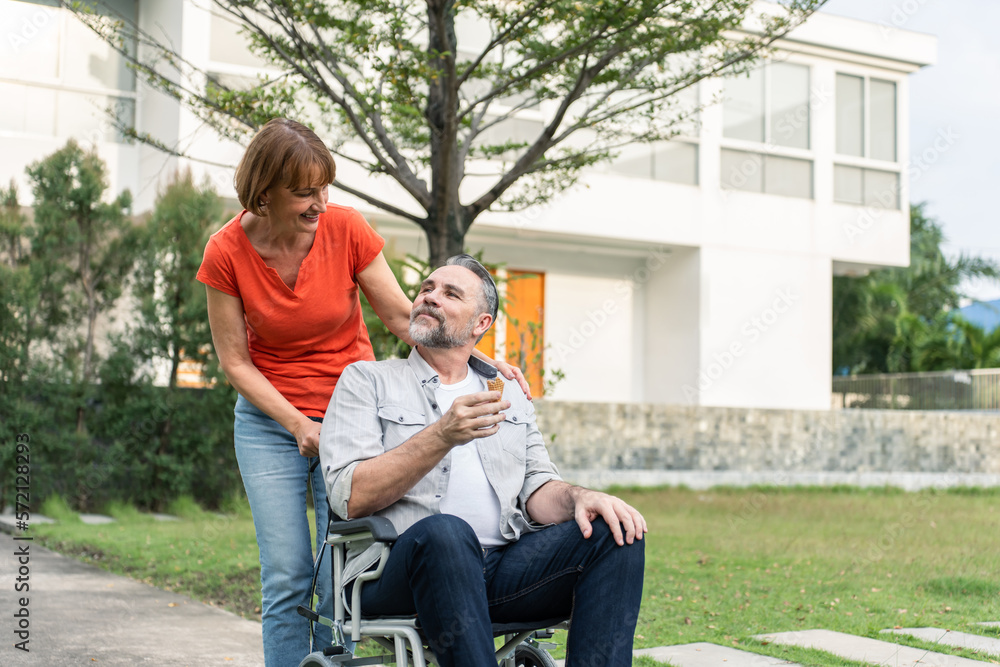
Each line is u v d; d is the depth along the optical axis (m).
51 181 9.35
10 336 8.88
